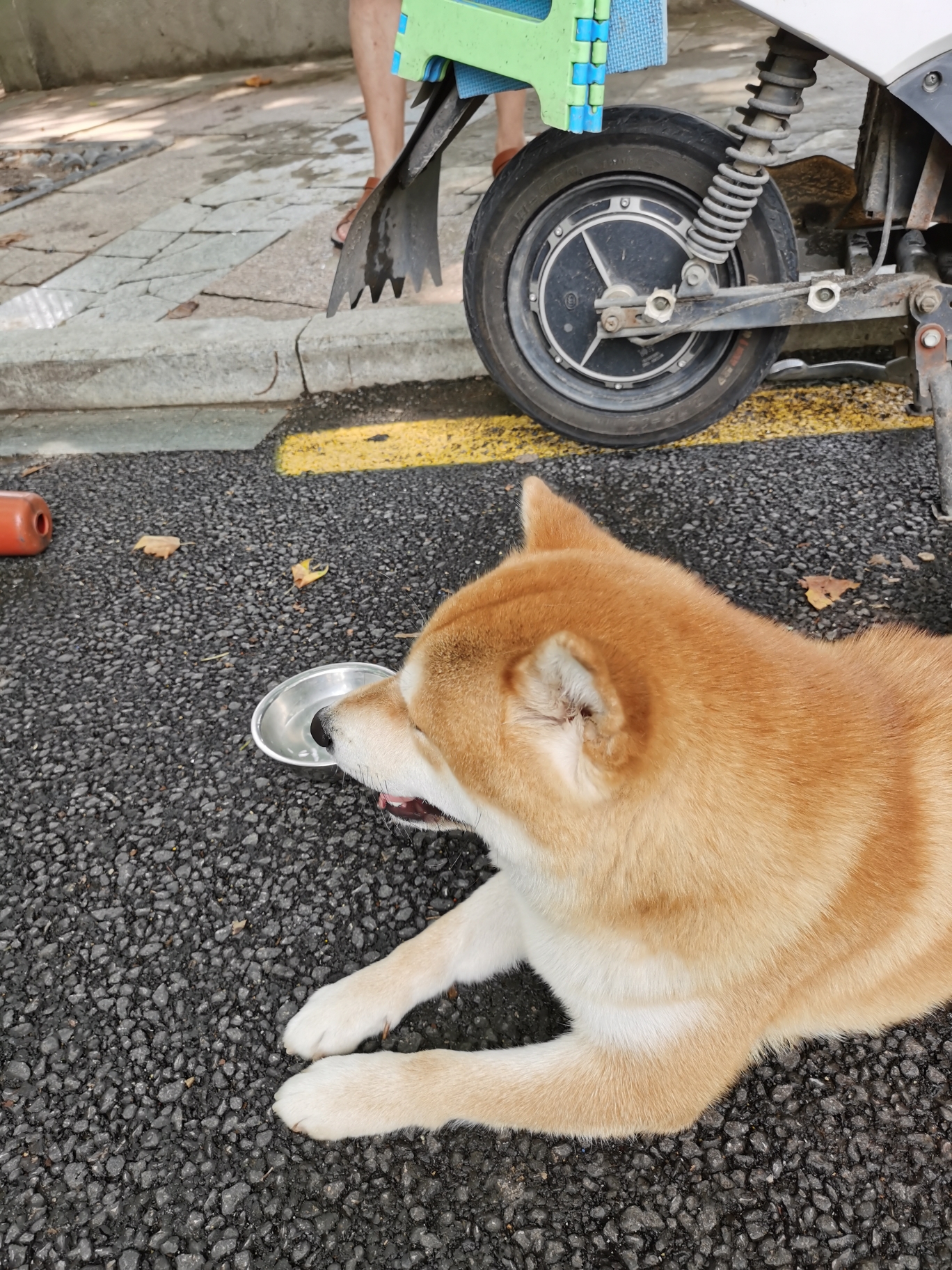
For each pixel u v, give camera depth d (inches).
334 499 55.0
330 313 53.5
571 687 23.4
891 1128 29.5
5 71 159.9
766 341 51.6
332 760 38.5
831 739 26.4
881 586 45.4
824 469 52.6
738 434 56.5
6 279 77.2
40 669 45.7
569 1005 29.9
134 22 152.3
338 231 73.1
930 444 53.4
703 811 24.6
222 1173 29.5
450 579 48.6
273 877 36.4
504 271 51.1
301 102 125.9
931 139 44.4
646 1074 28.2
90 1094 31.2
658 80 102.2
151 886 36.4
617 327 50.3
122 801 39.4
